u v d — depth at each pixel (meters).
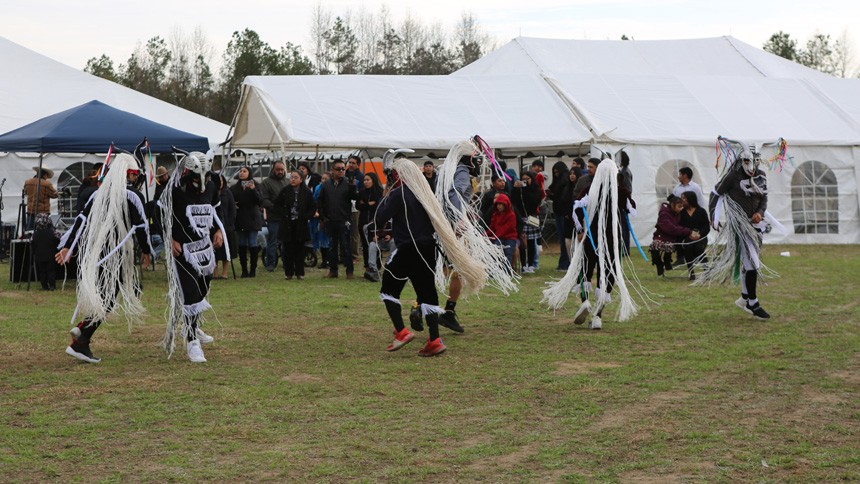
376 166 23.08
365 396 5.50
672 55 23.56
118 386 5.79
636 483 3.81
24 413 5.09
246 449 4.38
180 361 6.66
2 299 10.58
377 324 8.55
